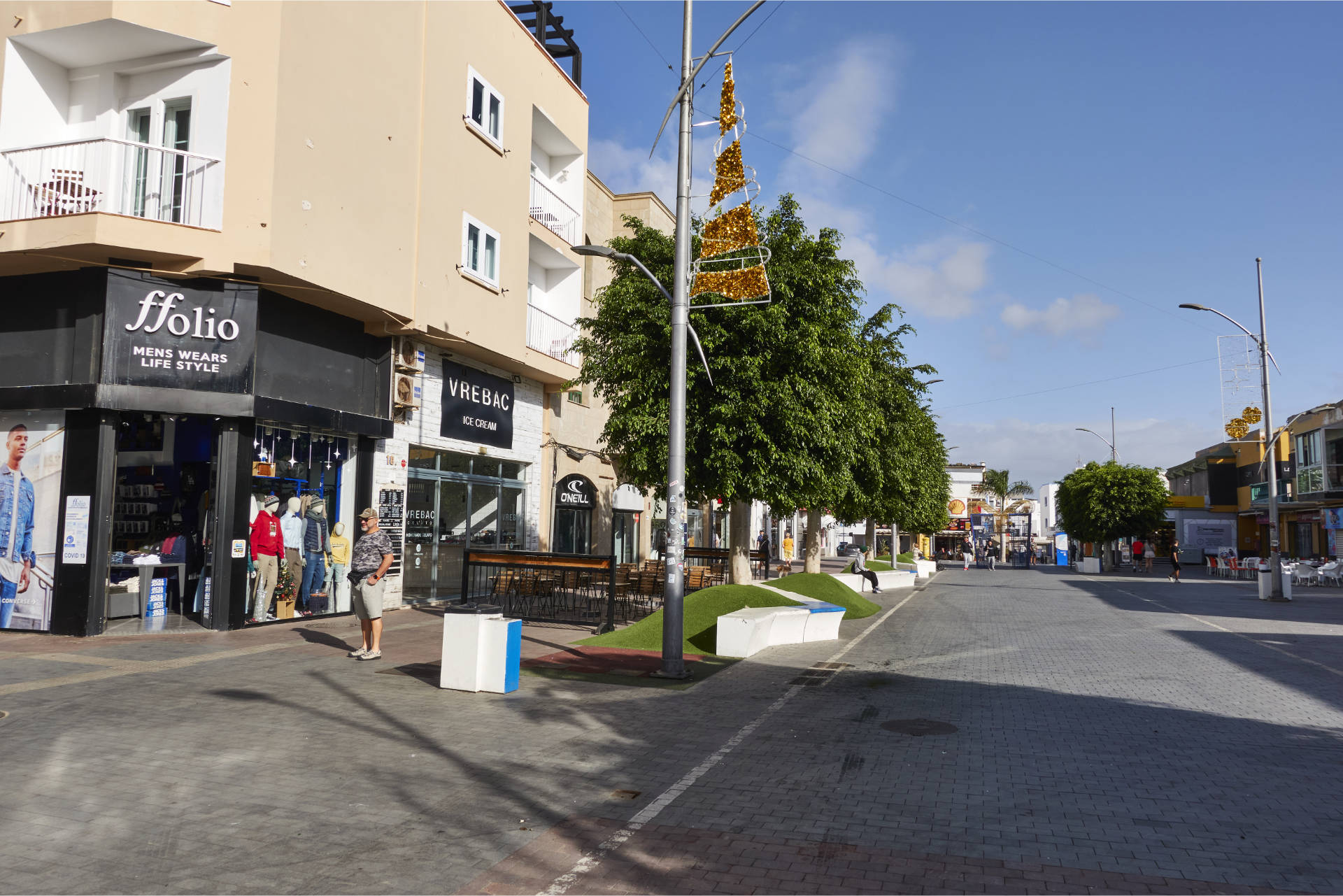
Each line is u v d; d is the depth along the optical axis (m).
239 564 12.84
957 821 5.23
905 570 32.69
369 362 15.59
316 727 7.18
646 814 5.27
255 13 12.45
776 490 13.80
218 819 5.01
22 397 11.95
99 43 12.23
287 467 13.98
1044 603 23.34
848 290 14.72
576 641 12.66
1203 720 8.19
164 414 12.62
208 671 9.49
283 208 12.52
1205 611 21.33
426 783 5.79
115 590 12.88
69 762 6.03
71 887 4.05
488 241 18.45
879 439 20.94
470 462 18.92
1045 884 4.31
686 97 10.77
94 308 12.02
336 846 4.65
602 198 26.97
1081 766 6.50
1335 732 7.79
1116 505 47.62
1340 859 4.68
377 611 10.64
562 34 26.02
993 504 95.44
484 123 18.11
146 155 12.74
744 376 13.23
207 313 12.45
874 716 8.14
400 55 15.29
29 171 12.42
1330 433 39.94
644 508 28.97
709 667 10.81
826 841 4.86
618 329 14.71
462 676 8.88
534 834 4.90
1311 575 35.78
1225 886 4.31
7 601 12.20
